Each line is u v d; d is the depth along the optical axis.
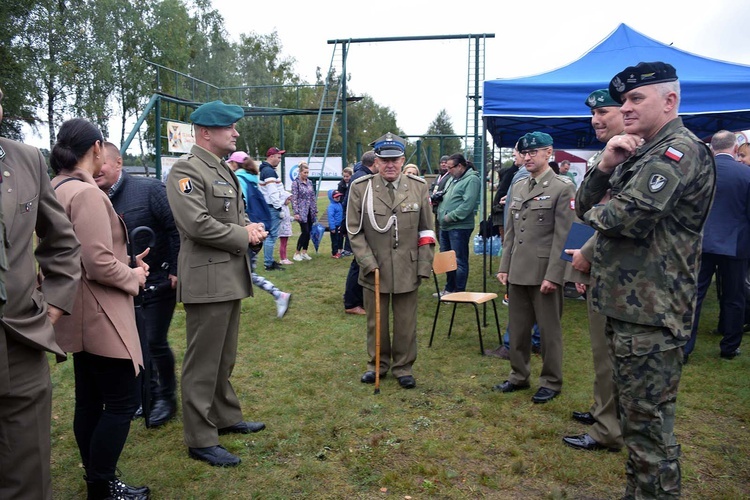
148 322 3.53
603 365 3.22
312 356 5.01
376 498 2.81
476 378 4.46
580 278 3.23
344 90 15.63
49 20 23.02
